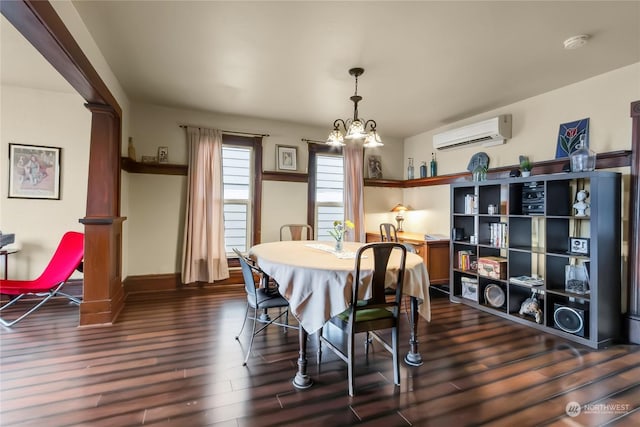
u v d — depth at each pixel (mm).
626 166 2766
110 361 2254
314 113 4277
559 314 2816
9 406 1725
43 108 3670
